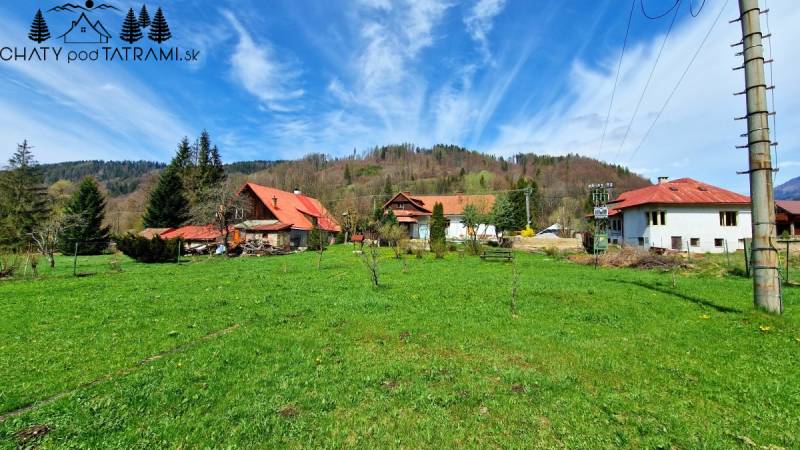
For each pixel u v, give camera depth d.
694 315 10.02
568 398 5.47
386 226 40.31
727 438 4.45
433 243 36.72
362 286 15.52
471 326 9.30
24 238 39.97
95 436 4.57
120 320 10.27
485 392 5.68
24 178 46.56
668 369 6.49
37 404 5.53
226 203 37.88
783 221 40.06
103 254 45.28
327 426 4.79
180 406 5.30
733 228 32.56
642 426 4.70
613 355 7.20
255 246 38.91
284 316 10.54
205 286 16.23
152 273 22.14
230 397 5.57
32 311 11.42
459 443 4.43
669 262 21.77
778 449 4.18
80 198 48.94
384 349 7.69
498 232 48.16
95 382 6.25
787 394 5.46
